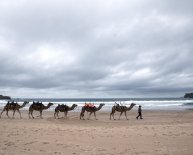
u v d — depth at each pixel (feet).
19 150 37.88
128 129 61.87
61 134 53.16
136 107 209.15
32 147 40.06
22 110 166.40
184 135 52.06
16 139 46.62
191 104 271.90
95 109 103.24
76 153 36.27
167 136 50.93
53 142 44.27
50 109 183.21
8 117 102.17
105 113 142.31
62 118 101.19
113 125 76.23
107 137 49.88
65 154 35.63
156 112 140.36
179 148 39.93
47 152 36.78
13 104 101.86
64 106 103.81
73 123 83.20
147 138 48.80
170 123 82.17
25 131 56.24
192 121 90.63
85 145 42.04
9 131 55.67
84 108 100.48
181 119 100.37
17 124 70.54
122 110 103.81
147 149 39.27
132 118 108.58
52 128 62.69
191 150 38.52
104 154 35.83
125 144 43.14
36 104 102.94
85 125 76.07
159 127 65.41
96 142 44.75
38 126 66.74
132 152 37.24
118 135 52.29
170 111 147.84
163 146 41.50
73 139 47.52
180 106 225.15
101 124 80.07
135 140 46.70
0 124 68.69
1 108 184.65
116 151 37.81
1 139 46.37
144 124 78.89
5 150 37.76
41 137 49.16
